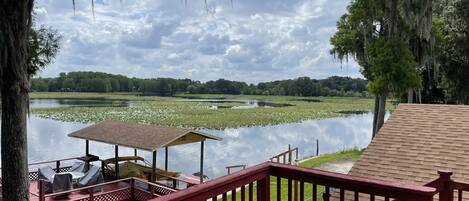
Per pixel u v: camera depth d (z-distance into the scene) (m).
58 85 123.69
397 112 10.27
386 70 18.88
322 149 26.83
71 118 41.38
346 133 35.66
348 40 21.62
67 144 26.84
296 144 28.91
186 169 20.14
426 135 8.94
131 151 25.12
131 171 13.66
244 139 30.58
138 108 55.66
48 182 11.92
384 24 20.38
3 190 5.29
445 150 8.24
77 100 83.12
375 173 8.19
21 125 5.17
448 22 20.28
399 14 18.73
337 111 60.22
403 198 2.59
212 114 46.44
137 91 131.88
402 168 8.10
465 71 20.08
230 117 43.38
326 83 126.88
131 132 14.26
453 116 9.42
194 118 40.97
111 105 63.88
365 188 2.74
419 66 20.19
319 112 56.47
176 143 13.10
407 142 8.88
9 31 4.72
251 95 136.75
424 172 7.79
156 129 14.23
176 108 56.69
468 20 19.22
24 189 5.31
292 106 69.62
